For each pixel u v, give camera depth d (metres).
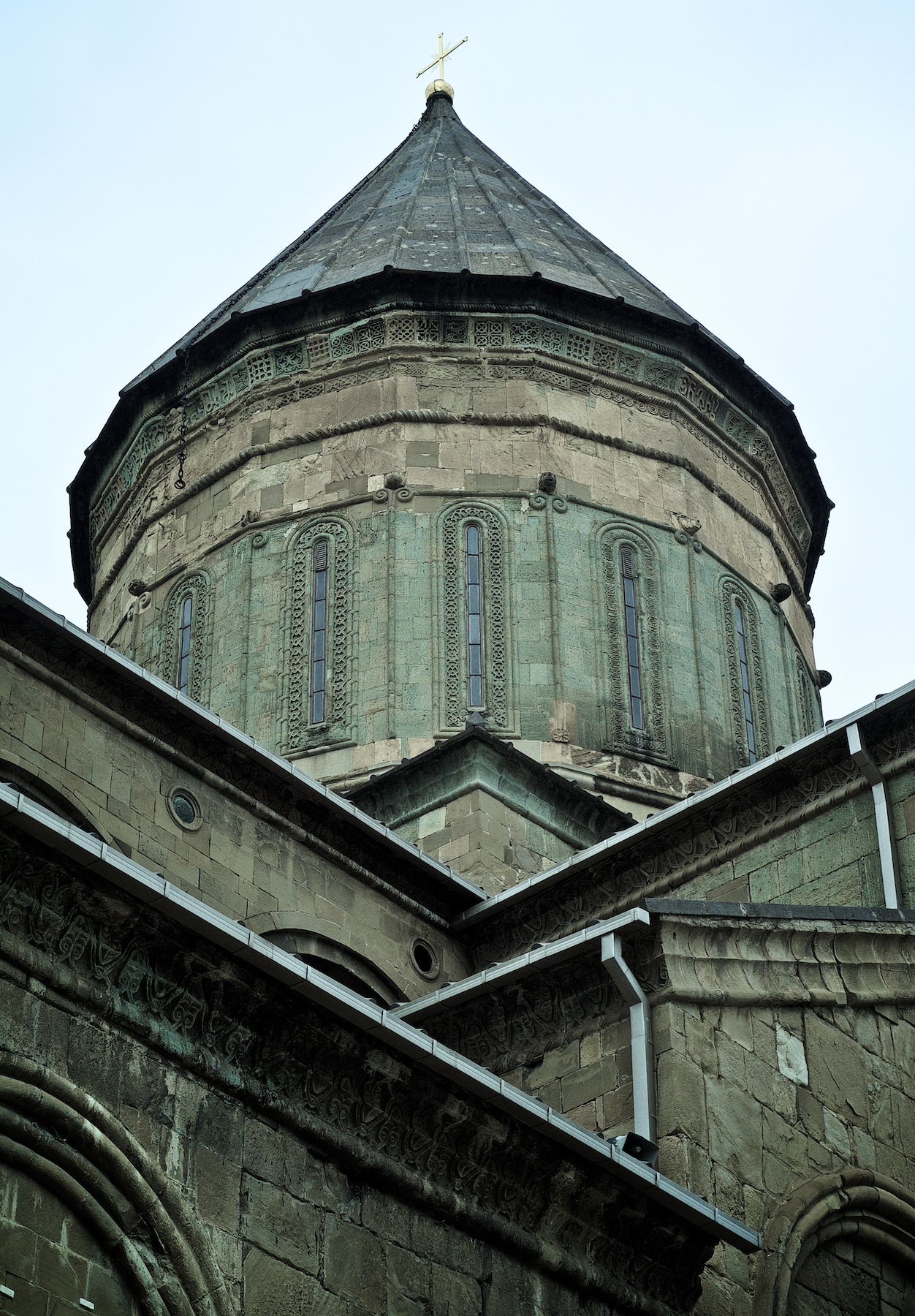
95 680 19.72
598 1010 17.38
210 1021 12.80
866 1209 16.91
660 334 29.28
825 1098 17.16
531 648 26.62
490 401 28.28
